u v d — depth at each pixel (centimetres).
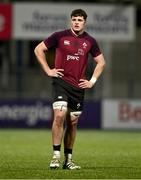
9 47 6481
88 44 2747
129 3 7262
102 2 7331
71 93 2723
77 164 3081
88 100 6344
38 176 2514
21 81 6347
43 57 2747
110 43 6469
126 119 6372
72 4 6353
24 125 6316
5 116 6309
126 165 3034
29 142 4684
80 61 2730
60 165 2897
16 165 2998
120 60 6488
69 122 2767
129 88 6406
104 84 6406
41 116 6309
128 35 6412
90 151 3950
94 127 6356
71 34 2741
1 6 6325
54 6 6353
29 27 6359
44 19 6356
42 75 6359
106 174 2591
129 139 5103
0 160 3272
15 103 6303
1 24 6331
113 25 6406
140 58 6397
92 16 6372
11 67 6384
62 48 2730
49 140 4894
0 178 2459
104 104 6350
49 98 6316
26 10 6353
